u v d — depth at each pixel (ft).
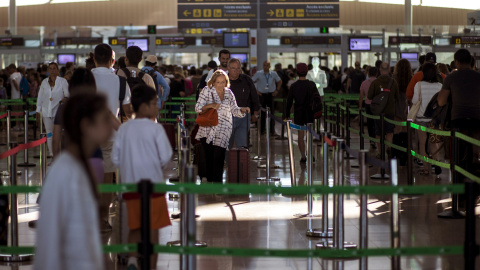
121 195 22.81
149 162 21.15
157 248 17.75
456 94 33.30
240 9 87.56
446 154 36.06
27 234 28.35
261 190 17.85
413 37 117.08
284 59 123.95
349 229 29.14
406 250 17.99
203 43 116.57
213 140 38.58
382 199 36.47
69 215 11.10
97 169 22.94
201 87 46.19
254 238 27.53
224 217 31.76
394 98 48.11
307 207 34.17
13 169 24.09
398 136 48.80
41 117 47.96
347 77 88.99
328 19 88.02
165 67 74.95
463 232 28.55
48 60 119.34
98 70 27.84
